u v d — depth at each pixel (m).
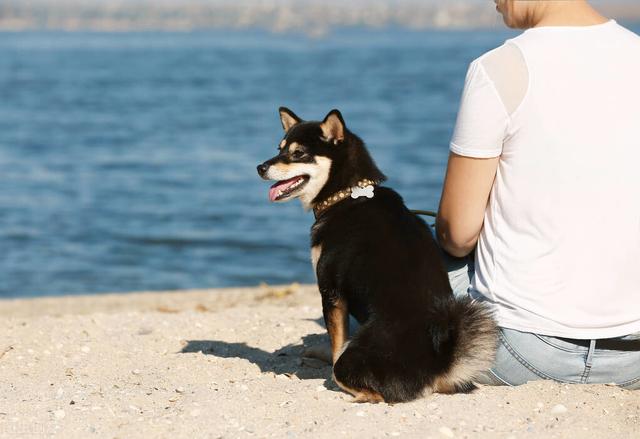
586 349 3.60
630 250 3.49
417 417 3.43
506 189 3.57
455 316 3.53
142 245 13.35
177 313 6.50
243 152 22.28
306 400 3.72
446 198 3.67
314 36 188.88
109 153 22.34
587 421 3.35
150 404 3.85
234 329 5.68
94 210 15.78
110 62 70.19
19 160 21.33
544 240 3.53
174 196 17.02
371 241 3.93
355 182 4.30
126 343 5.28
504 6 3.74
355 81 46.41
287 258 12.55
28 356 4.96
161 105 34.41
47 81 47.59
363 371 3.60
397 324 3.65
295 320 5.88
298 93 38.81
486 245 3.70
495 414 3.45
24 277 11.51
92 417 3.62
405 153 21.27
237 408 3.64
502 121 3.47
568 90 3.42
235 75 52.97
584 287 3.52
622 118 3.42
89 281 11.38
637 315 3.55
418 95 37.16
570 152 3.43
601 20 3.53
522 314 3.59
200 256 12.70
